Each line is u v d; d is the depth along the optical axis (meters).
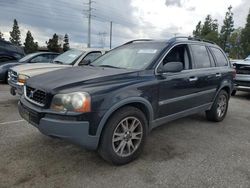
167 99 4.23
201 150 4.25
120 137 3.57
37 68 6.48
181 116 4.74
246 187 3.17
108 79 3.57
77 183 3.14
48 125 3.24
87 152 3.98
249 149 4.36
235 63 9.24
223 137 4.93
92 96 3.24
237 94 10.56
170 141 4.61
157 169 3.55
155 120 4.13
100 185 3.12
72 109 3.19
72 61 7.19
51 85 3.40
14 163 3.57
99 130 3.31
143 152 4.08
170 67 4.04
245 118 6.45
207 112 5.82
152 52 4.36
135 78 3.78
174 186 3.15
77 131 3.20
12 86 6.66
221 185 3.20
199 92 5.00
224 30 53.53
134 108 3.66
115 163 3.57
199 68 5.02
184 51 4.76
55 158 3.76
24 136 4.56
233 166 3.70
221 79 5.66
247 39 49.22
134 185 3.14
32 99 3.61
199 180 3.29
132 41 5.24
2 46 12.50
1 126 5.07
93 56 7.48
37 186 3.04
